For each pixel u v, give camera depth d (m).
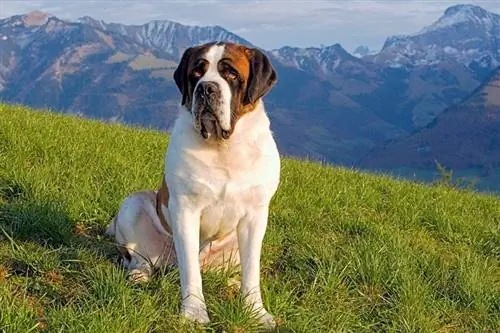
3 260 4.48
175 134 4.18
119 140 7.01
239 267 4.60
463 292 4.72
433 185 8.52
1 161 5.83
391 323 4.39
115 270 4.33
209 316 4.17
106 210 5.26
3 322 3.86
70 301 4.16
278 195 5.95
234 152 4.12
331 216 5.81
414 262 4.99
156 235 4.55
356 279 4.73
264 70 4.18
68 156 6.11
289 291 4.48
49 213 4.93
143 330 3.98
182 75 4.21
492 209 6.89
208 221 4.23
